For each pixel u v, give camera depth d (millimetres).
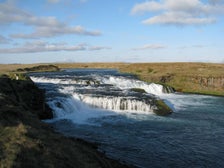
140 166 20094
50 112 34656
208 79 72375
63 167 13117
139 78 80875
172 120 35688
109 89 53594
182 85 73750
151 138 27359
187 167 20719
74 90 49938
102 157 18734
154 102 41406
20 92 33000
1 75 38531
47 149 14094
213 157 22844
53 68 125000
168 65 125188
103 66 188375
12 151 12570
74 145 17547
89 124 32250
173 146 25219
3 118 17203
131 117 36500
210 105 49062
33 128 17391
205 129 31438
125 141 26016
